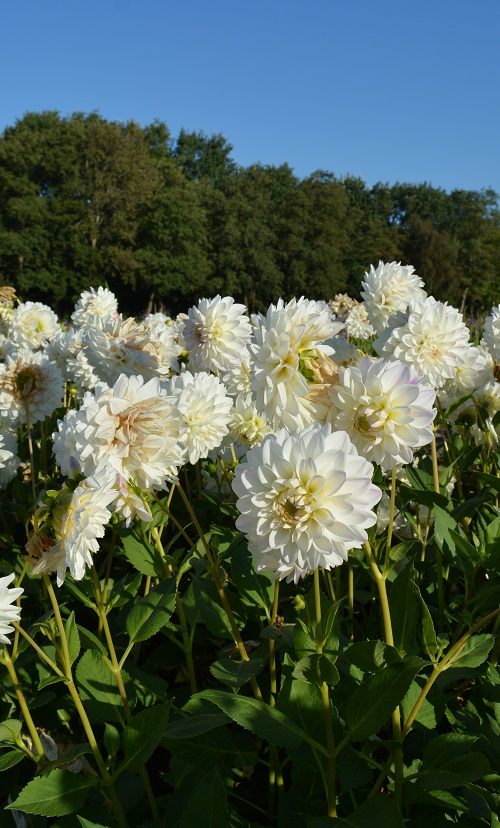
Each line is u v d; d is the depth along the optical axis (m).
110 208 16.58
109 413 0.65
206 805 0.47
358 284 20.78
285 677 0.59
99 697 0.65
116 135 16.19
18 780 0.73
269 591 0.75
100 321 1.66
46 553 0.56
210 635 0.92
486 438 1.17
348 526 0.51
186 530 1.13
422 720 0.61
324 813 0.59
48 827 0.64
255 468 0.53
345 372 0.59
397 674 0.51
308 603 0.59
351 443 0.58
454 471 1.15
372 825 0.48
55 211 15.94
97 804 0.65
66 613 0.91
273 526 0.52
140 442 0.64
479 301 20.55
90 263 16.08
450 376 0.85
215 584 0.75
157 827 0.61
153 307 17.84
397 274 1.12
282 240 18.55
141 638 0.65
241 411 1.11
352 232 21.17
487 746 0.63
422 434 0.58
